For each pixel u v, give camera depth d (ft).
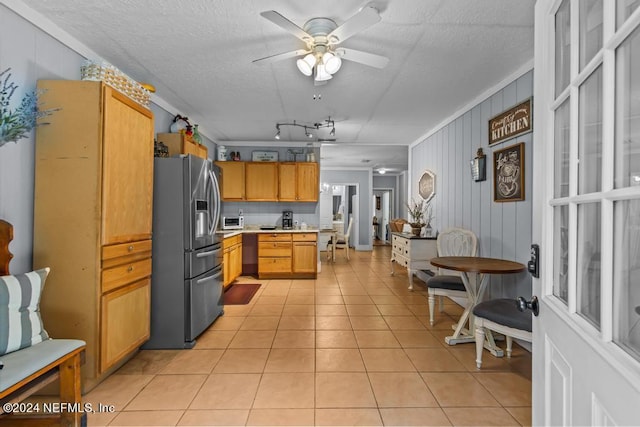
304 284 16.39
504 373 7.44
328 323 10.73
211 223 10.30
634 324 2.14
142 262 7.82
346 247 24.36
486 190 10.94
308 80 9.85
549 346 3.28
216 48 7.91
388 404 6.23
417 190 17.75
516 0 6.04
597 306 2.51
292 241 17.51
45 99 6.30
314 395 6.54
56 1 6.03
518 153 9.20
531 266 3.68
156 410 6.05
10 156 5.88
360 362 7.96
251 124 15.06
